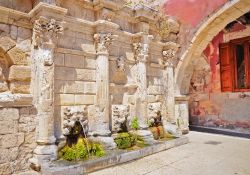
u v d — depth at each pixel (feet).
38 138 17.57
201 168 18.11
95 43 22.06
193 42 30.73
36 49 18.02
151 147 22.61
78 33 20.99
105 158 18.44
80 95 20.72
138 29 25.62
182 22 31.73
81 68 20.94
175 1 32.19
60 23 18.25
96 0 21.15
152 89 27.91
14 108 16.61
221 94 37.19
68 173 16.02
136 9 24.86
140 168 18.26
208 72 38.81
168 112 29.22
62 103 19.38
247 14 31.50
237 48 35.24
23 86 17.66
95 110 21.63
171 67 29.78
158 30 28.86
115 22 24.06
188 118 37.99
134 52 25.77
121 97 24.35
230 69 35.58
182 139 27.04
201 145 26.43
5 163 15.99
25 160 17.03
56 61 19.20
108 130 21.59
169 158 21.04
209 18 28.81
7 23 16.98
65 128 19.08
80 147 18.72
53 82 17.98
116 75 24.03
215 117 38.09
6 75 17.34
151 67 28.02
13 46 17.21
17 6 17.79
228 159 20.58
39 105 17.52
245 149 24.40
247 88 34.01
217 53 37.32
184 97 33.53
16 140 16.62
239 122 35.04
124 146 21.99
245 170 17.54
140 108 25.12
